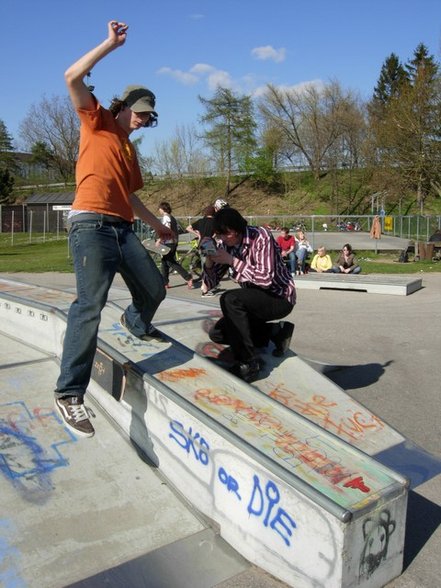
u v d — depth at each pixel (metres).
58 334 4.71
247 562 2.83
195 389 3.48
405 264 18.89
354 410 3.92
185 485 3.24
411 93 33.75
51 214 49.47
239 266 3.94
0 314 5.74
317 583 2.49
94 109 3.06
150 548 2.87
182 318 5.08
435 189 35.53
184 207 55.81
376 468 2.80
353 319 9.24
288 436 3.06
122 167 3.21
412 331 8.33
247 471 2.79
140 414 3.59
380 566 2.60
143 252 3.41
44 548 2.79
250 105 54.97
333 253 22.69
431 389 5.77
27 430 3.65
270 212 52.91
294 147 56.16
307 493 2.49
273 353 4.50
